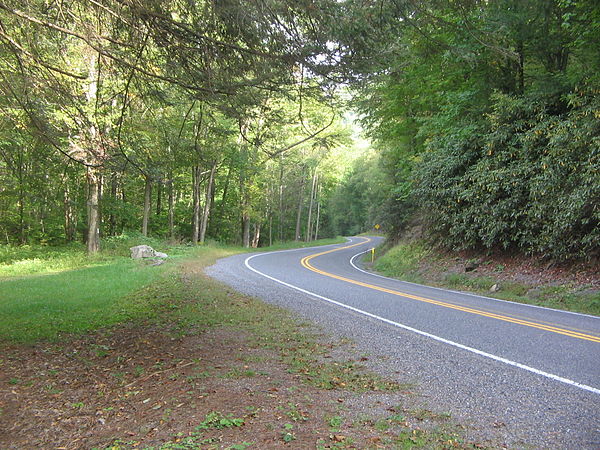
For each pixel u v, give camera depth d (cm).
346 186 8569
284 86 586
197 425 340
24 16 466
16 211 2855
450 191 1702
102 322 776
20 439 347
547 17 955
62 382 482
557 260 1285
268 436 320
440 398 408
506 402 397
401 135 2327
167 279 1393
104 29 548
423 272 1788
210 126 684
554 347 595
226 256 2770
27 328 727
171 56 549
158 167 706
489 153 1520
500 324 761
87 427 366
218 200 4578
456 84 1788
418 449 307
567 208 1170
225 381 446
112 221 3219
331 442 313
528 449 310
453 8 551
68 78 609
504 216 1446
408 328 722
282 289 1232
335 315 840
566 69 1428
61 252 2312
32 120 594
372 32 507
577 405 388
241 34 514
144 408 393
